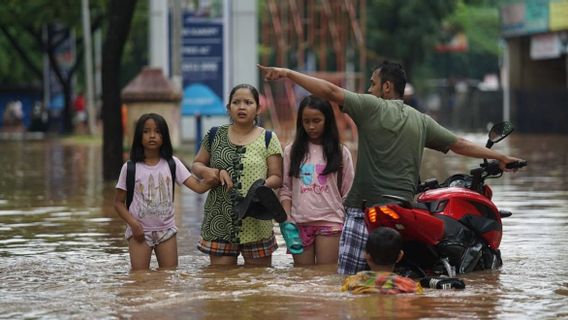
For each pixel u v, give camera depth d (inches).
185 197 1275.8
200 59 2242.9
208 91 2242.9
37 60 4640.8
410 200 681.0
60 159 2203.5
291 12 3036.4
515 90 3730.3
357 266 671.1
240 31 2504.9
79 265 731.4
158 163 706.2
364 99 678.5
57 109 4286.4
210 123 2529.5
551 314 541.0
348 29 3147.1
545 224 959.0
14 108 4699.8
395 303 565.3
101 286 627.8
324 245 718.5
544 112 3582.7
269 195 676.7
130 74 4968.0
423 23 4478.3
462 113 4124.0
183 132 2544.3
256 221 711.7
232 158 711.7
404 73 703.7
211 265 717.9
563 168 1781.5
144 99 2078.0
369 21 4498.0
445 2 4512.8
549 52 3577.8
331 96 673.6
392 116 678.5
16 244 851.4
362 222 677.9
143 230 702.5
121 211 701.9
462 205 686.5
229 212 711.1
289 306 557.3
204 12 2233.0
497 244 701.9
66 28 4013.3
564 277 660.1
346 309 549.0
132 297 587.5
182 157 2001.7
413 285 603.2
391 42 4520.2
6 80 4896.7
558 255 759.7
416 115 688.4
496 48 6697.8
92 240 874.8
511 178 1546.5
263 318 528.1
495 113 3858.3
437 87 5290.4
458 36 5241.1
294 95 2898.6
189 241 864.9
